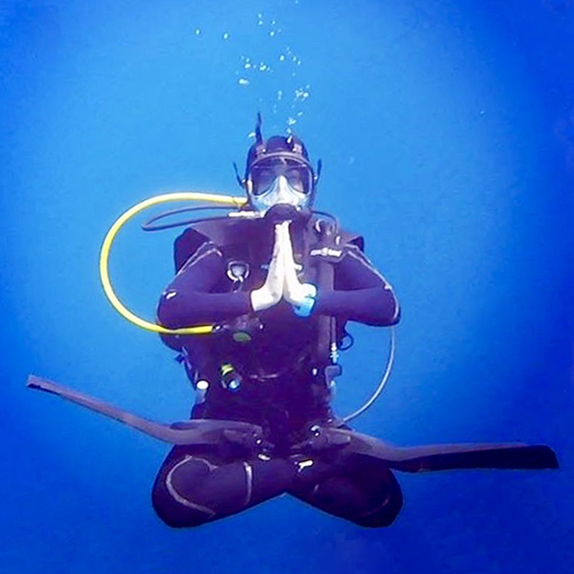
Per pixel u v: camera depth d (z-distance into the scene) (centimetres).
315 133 885
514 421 700
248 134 905
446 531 592
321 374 313
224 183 892
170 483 307
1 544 605
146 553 596
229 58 910
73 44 877
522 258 782
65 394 296
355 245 333
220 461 315
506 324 746
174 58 897
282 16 891
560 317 741
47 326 746
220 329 304
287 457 316
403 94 872
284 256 288
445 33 874
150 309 764
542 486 618
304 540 580
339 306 291
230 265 312
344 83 892
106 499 635
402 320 743
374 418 700
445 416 705
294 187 323
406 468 302
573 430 687
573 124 831
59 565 594
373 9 881
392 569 568
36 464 657
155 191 862
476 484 619
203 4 895
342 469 311
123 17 887
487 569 564
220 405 316
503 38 859
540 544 584
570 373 710
